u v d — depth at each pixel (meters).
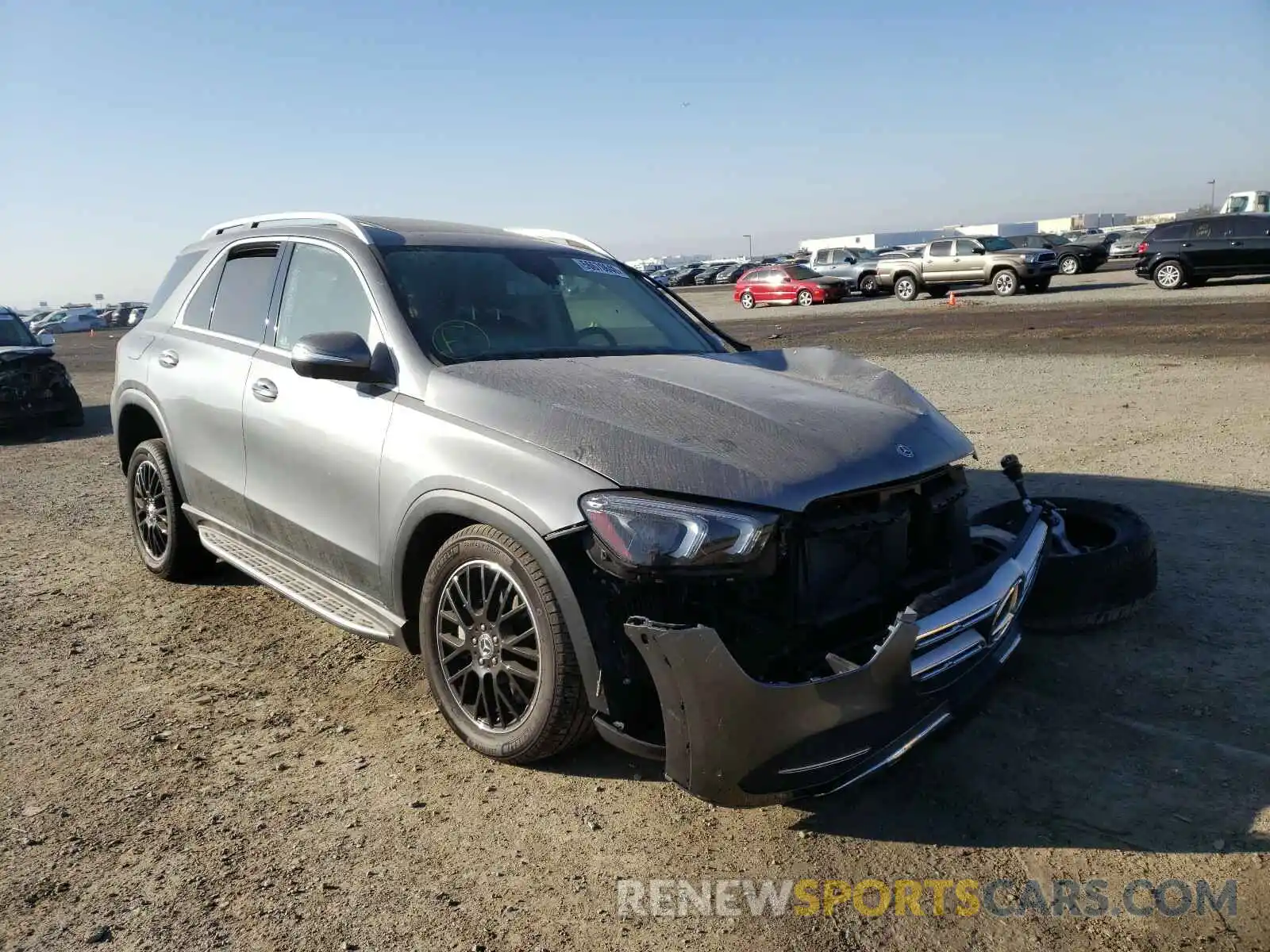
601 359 3.81
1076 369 12.66
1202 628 4.21
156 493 5.36
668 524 2.71
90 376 23.05
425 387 3.48
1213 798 3.01
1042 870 2.72
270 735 3.62
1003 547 4.02
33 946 2.50
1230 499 6.07
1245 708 3.54
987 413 9.63
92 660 4.37
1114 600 4.15
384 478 3.48
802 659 2.92
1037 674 3.88
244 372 4.34
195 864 2.83
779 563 2.85
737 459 2.89
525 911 2.62
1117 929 2.49
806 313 30.05
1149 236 26.14
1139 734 3.41
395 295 3.79
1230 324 16.58
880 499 3.06
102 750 3.53
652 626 2.63
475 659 3.31
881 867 2.76
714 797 2.67
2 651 4.49
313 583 4.05
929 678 2.92
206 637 4.61
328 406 3.78
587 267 4.61
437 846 2.91
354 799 3.17
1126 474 6.84
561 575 2.91
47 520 7.23
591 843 2.90
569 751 3.42
